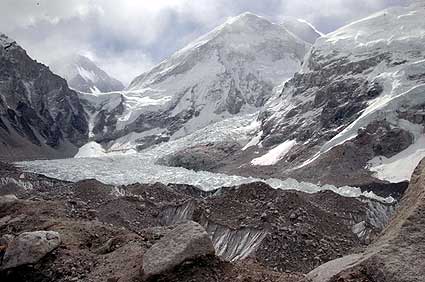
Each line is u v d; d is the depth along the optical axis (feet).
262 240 113.80
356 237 127.85
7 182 273.54
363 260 39.24
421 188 42.78
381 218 188.85
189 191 265.34
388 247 38.19
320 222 126.21
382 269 36.91
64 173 345.51
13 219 70.08
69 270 52.49
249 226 121.70
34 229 64.49
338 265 41.63
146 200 166.61
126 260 51.78
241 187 141.59
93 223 67.05
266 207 128.36
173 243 48.62
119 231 63.87
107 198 173.27
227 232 123.54
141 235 60.23
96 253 56.24
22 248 54.75
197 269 47.16
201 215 132.26
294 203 130.21
